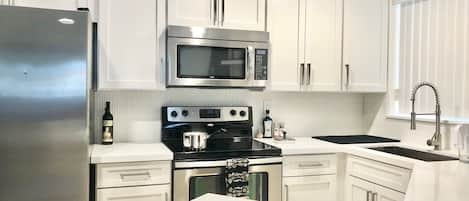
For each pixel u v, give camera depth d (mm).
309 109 3455
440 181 1729
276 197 2652
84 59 2123
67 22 2094
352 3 3141
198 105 3127
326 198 2818
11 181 2016
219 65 2748
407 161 2277
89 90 2234
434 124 2826
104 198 2326
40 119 2053
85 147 2133
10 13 2004
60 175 2096
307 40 3025
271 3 2928
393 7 3246
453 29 2699
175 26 2633
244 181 2500
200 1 2764
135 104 2975
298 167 2729
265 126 3246
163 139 2992
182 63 2658
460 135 2299
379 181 2512
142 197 2393
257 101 3291
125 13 2602
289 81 2988
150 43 2658
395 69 3252
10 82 2006
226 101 3201
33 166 2047
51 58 2066
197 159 2479
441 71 2795
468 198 1438
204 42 2689
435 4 2838
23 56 2023
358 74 3170
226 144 2848
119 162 2344
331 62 3096
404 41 3146
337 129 3541
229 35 2752
